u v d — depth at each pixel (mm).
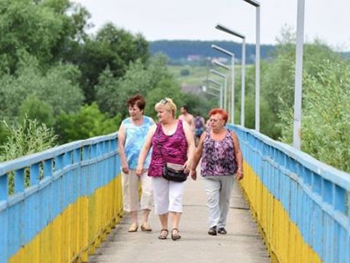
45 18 184875
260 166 35594
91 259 28828
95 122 174625
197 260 28703
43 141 39500
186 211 43000
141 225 35188
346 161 43656
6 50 181875
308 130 44906
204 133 34156
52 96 176000
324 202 16812
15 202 17297
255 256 29703
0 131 87250
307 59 159625
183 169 32125
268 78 162500
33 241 19109
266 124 161375
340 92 45062
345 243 14703
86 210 28078
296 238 21469
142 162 32812
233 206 46219
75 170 25750
